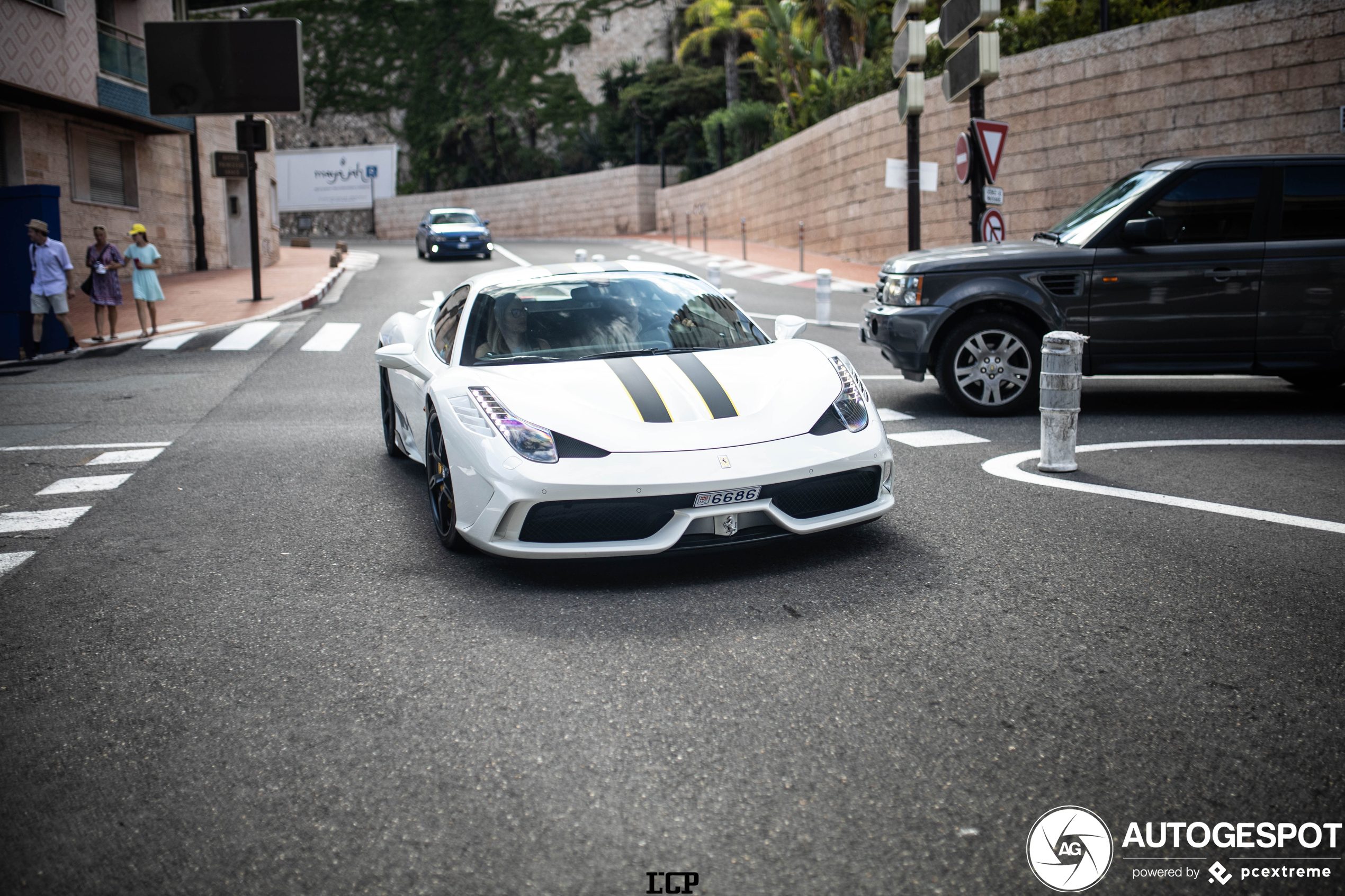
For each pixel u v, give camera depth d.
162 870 2.12
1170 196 7.13
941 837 2.17
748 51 47.28
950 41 12.30
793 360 4.46
